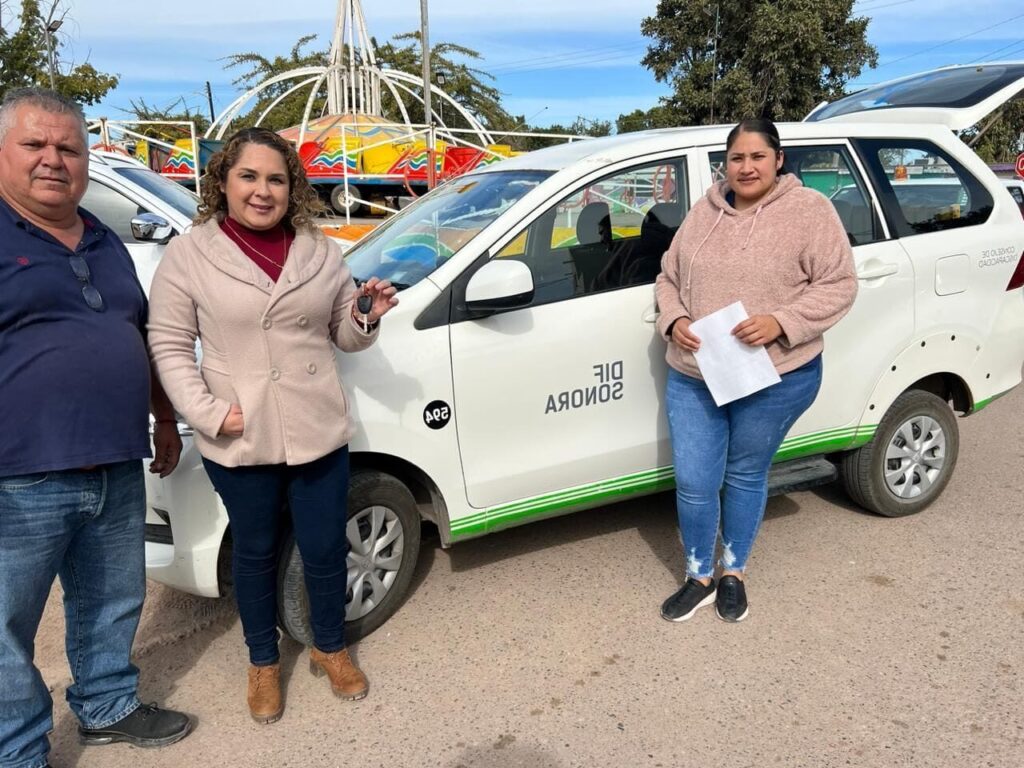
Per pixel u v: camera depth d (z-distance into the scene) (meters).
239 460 2.40
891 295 3.76
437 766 2.50
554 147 3.90
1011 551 3.75
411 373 2.99
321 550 2.65
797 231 2.83
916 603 3.33
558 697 2.80
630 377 3.40
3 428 2.11
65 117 2.13
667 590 3.48
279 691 2.75
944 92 4.36
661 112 29.14
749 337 2.81
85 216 2.33
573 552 3.82
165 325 2.36
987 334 4.07
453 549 3.87
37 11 17.81
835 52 26.08
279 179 2.33
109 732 2.61
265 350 2.36
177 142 13.97
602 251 3.35
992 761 2.45
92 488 2.30
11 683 2.26
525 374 3.18
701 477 3.12
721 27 27.14
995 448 5.07
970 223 4.04
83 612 2.51
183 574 2.86
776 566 3.65
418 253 3.35
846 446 3.85
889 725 2.62
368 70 18.69
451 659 3.03
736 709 2.71
